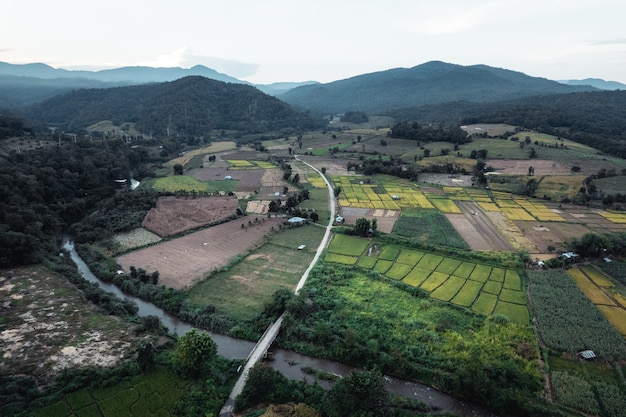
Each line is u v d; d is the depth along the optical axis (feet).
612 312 236.84
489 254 314.35
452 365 189.47
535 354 197.26
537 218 411.75
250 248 336.29
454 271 291.58
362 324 224.74
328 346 207.41
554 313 232.73
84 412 163.02
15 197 364.99
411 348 202.28
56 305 244.83
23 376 181.37
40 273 288.10
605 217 412.57
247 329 220.64
